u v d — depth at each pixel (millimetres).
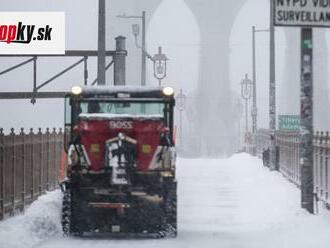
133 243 51969
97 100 57438
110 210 54531
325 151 71812
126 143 54125
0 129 59469
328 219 59125
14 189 63844
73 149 54406
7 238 48469
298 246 48438
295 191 87812
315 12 60094
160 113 57469
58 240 52938
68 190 54531
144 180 54438
